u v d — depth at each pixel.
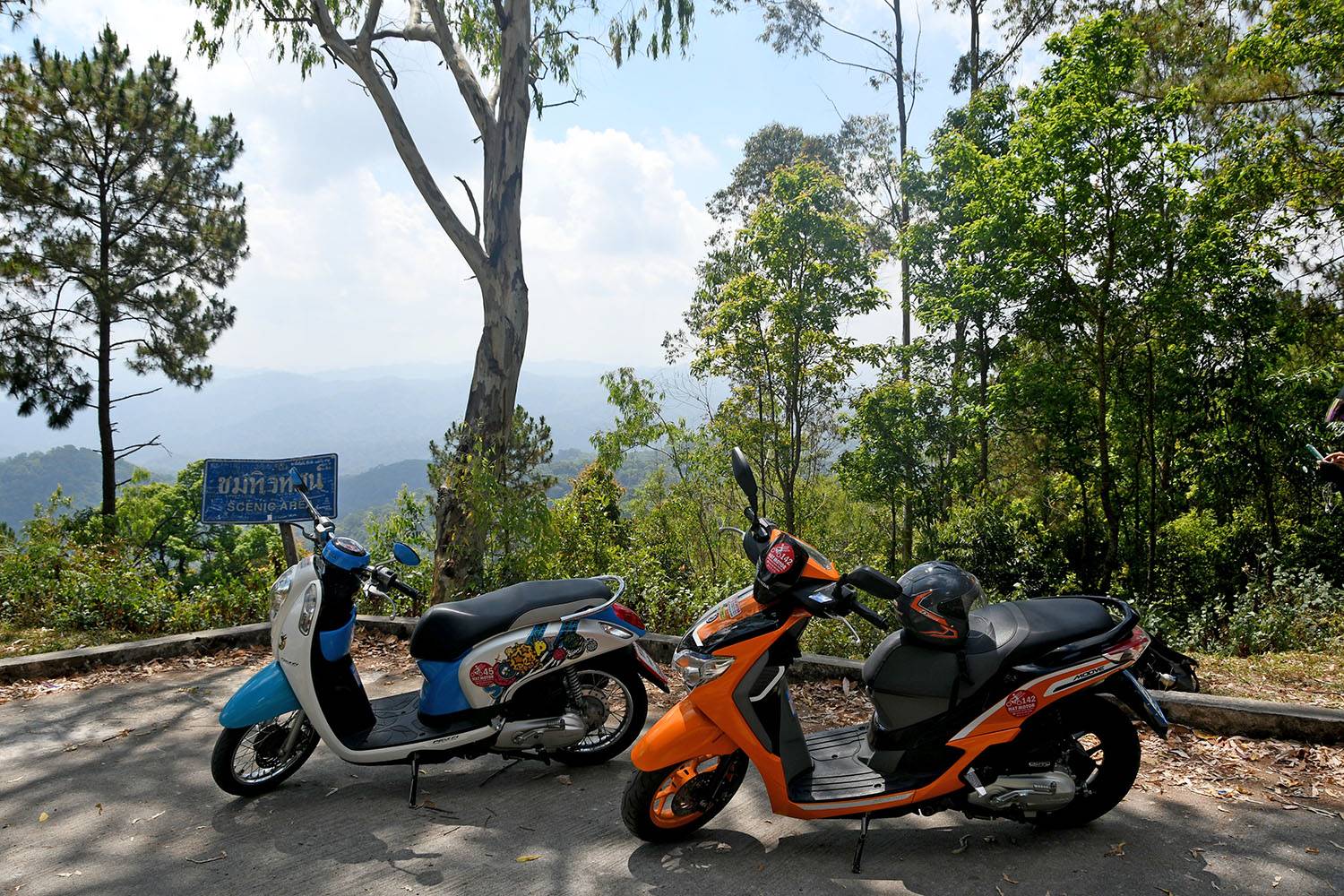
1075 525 18.17
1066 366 17.33
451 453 10.73
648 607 8.83
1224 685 5.91
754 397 21.12
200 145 25.67
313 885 3.80
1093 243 15.60
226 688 6.79
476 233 10.98
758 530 4.06
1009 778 3.76
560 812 4.50
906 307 25.20
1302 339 17.72
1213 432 17.39
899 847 3.99
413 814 4.52
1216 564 16.17
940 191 21.56
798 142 35.44
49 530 13.38
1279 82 15.89
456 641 4.74
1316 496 15.44
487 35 13.61
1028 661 3.78
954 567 3.90
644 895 3.66
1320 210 16.91
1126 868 3.70
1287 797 4.28
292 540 8.38
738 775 4.13
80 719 6.10
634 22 13.28
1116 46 15.16
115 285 24.53
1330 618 8.16
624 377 18.27
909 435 20.97
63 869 3.99
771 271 20.00
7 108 23.59
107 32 24.75
